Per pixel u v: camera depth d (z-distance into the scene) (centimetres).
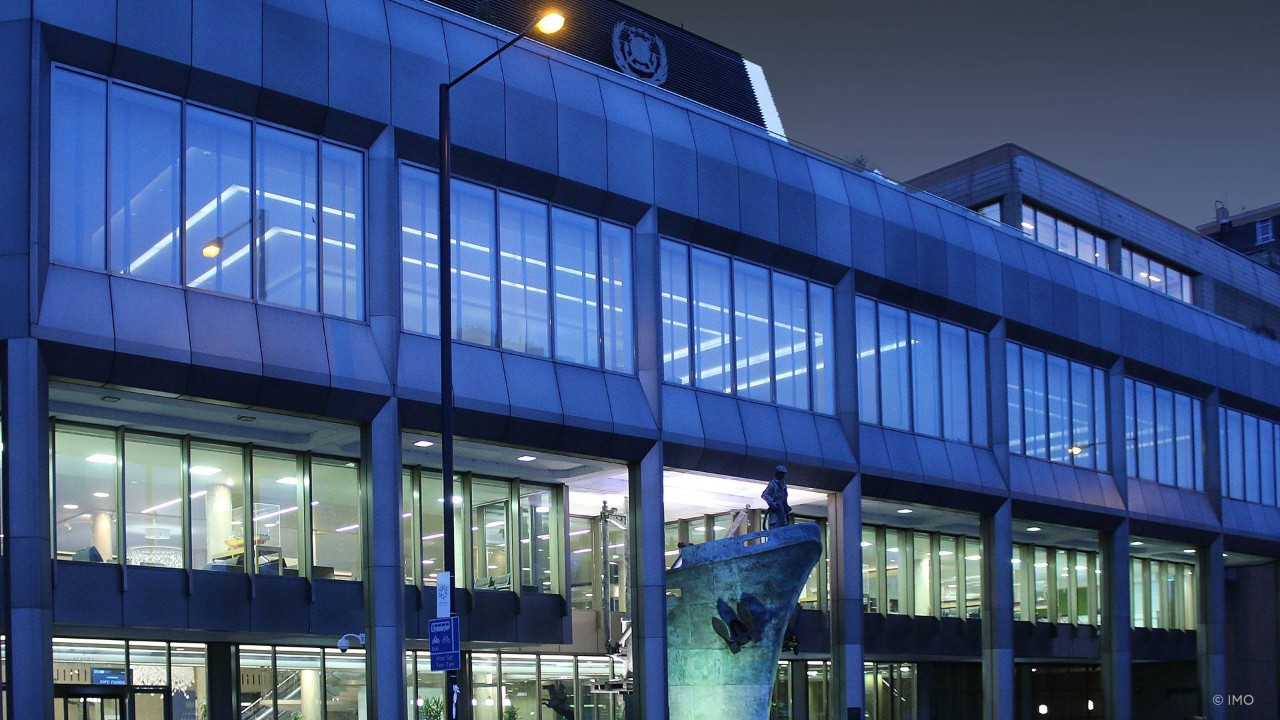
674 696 3594
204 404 2858
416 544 3578
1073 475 5088
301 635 3266
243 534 3238
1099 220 5906
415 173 3191
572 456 3472
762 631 3541
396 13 3192
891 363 4362
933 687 5603
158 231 2761
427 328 3161
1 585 2506
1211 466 5888
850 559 4072
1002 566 4656
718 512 4569
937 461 4431
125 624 2956
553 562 3888
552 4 4012
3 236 2545
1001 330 4762
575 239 3506
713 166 3800
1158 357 5562
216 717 3275
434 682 3719
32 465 2495
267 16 2939
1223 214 8738
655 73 4228
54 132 2650
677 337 3703
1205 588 5847
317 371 2916
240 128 2922
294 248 2972
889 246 4319
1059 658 5778
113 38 2697
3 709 2488
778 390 3978
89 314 2611
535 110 3384
